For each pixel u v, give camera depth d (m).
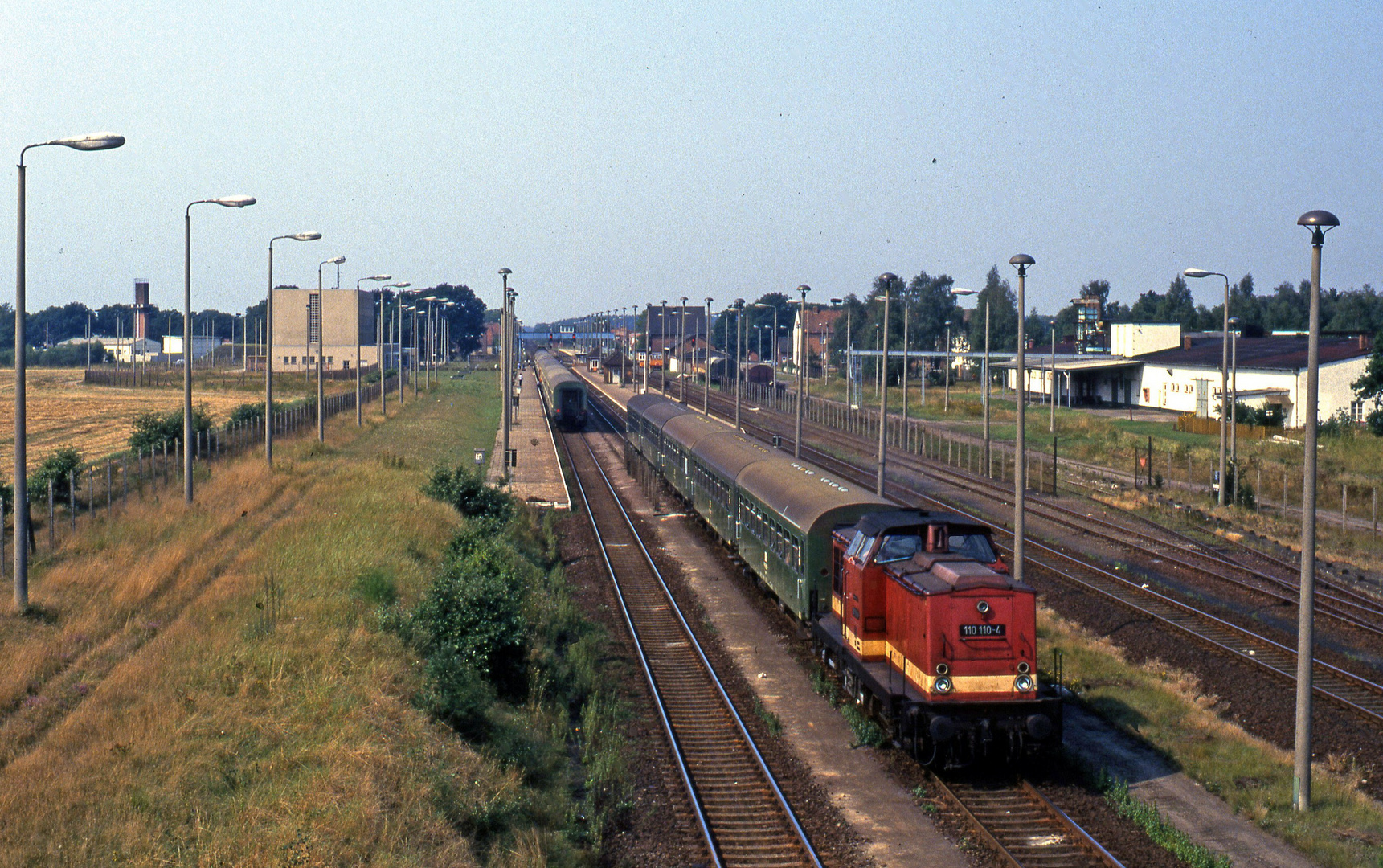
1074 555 36.47
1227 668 23.08
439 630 21.78
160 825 13.54
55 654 19.89
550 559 37.62
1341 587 31.56
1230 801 16.83
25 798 13.95
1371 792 17.30
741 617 29.53
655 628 28.59
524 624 22.08
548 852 14.62
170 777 14.86
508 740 18.08
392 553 29.52
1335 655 24.52
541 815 15.92
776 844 15.64
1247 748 19.03
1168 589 31.06
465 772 16.20
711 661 25.33
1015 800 17.11
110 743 15.77
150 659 19.67
